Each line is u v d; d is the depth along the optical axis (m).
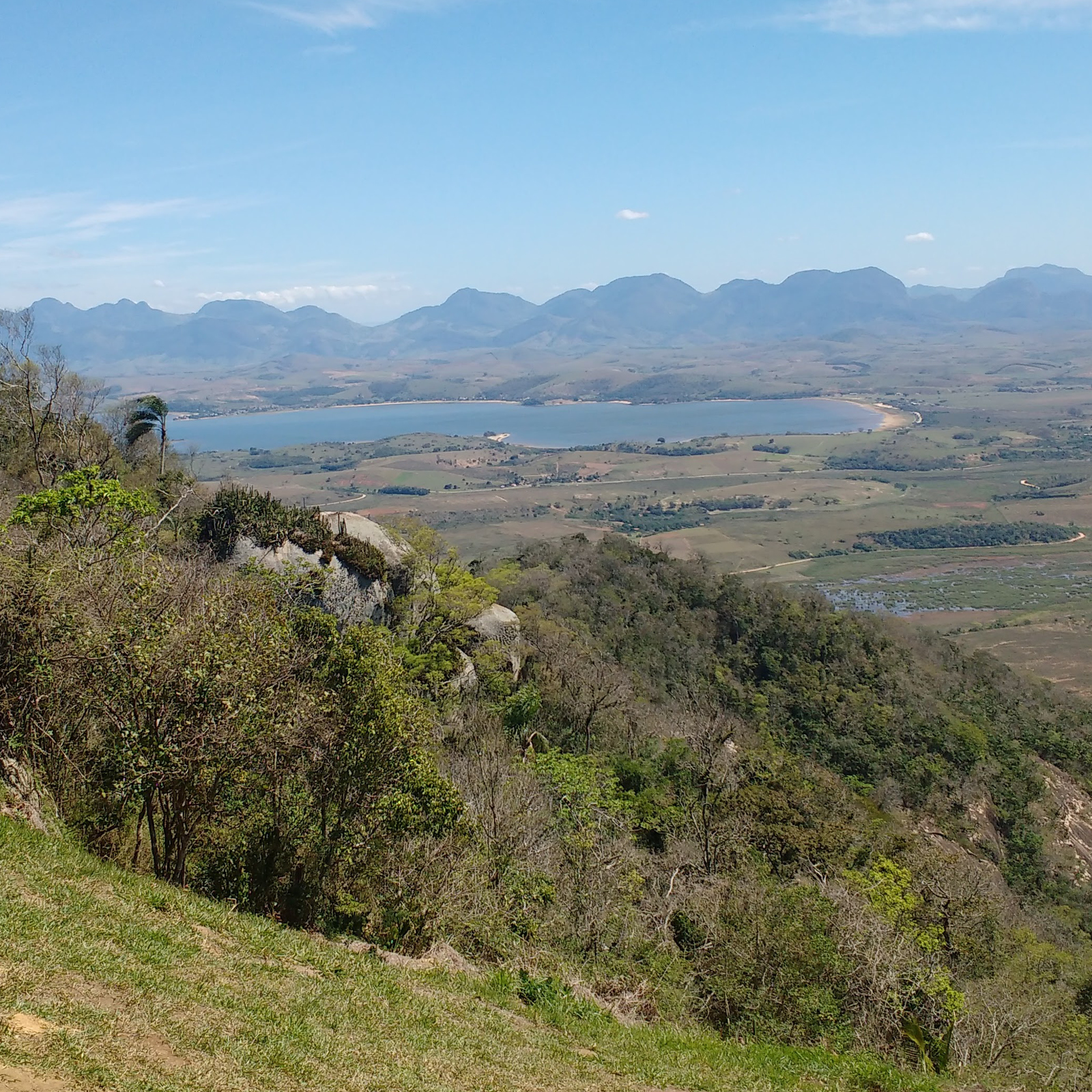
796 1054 17.91
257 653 17.11
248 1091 9.23
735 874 29.88
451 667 38.94
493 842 24.47
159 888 14.76
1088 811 61.25
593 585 74.19
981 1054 22.81
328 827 19.52
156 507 33.38
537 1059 13.67
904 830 45.12
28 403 46.53
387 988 14.59
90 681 15.94
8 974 9.64
